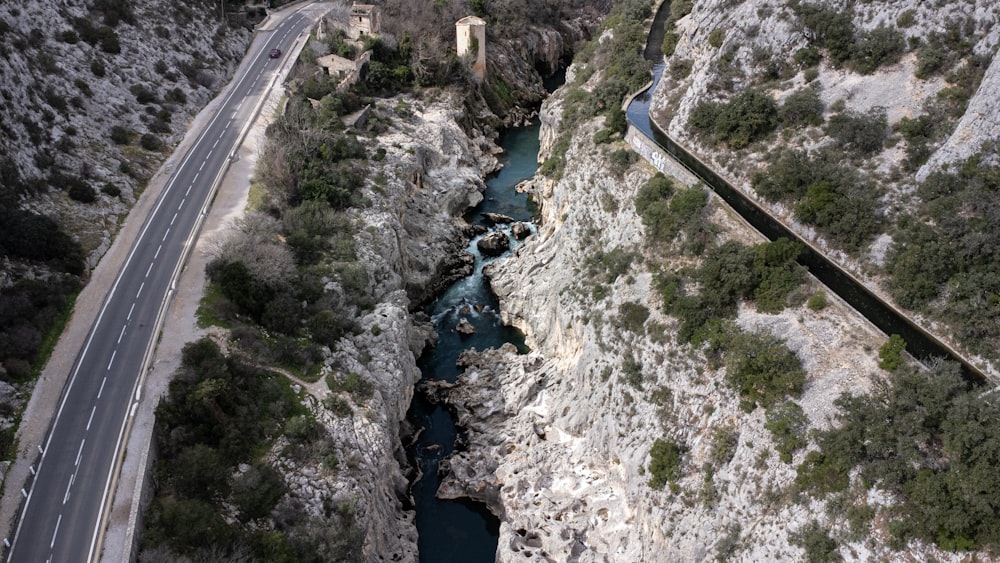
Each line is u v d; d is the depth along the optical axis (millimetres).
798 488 39594
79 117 74125
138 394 47250
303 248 65688
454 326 74938
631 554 47062
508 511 52656
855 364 42500
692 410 47438
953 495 34500
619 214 64000
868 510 36812
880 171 53781
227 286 56438
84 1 87688
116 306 55750
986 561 33219
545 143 103188
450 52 119938
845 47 62062
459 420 62562
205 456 43062
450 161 98438
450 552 52438
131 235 64562
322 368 55062
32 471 41844
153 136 78688
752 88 66188
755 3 68562
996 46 53719
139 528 39281
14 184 59344
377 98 106188
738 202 59406
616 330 55281
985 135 48281
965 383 38969
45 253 56375
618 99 79375
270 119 88250
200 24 102188
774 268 49031
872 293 49188
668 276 53781
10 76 66312
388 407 57531
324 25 115312
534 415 59875
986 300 43438
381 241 72188
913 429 37781
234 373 49781
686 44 77750
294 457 47406
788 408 42000
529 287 73750
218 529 39844
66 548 38062
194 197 70812
